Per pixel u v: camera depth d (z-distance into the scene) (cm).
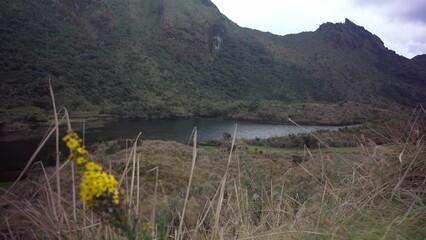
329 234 255
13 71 11781
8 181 3328
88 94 12225
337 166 389
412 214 282
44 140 193
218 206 245
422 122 381
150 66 16525
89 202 126
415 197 290
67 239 186
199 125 9569
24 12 16012
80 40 16538
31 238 184
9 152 5066
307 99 18575
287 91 18988
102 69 14662
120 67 15650
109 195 127
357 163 369
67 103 10462
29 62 12544
